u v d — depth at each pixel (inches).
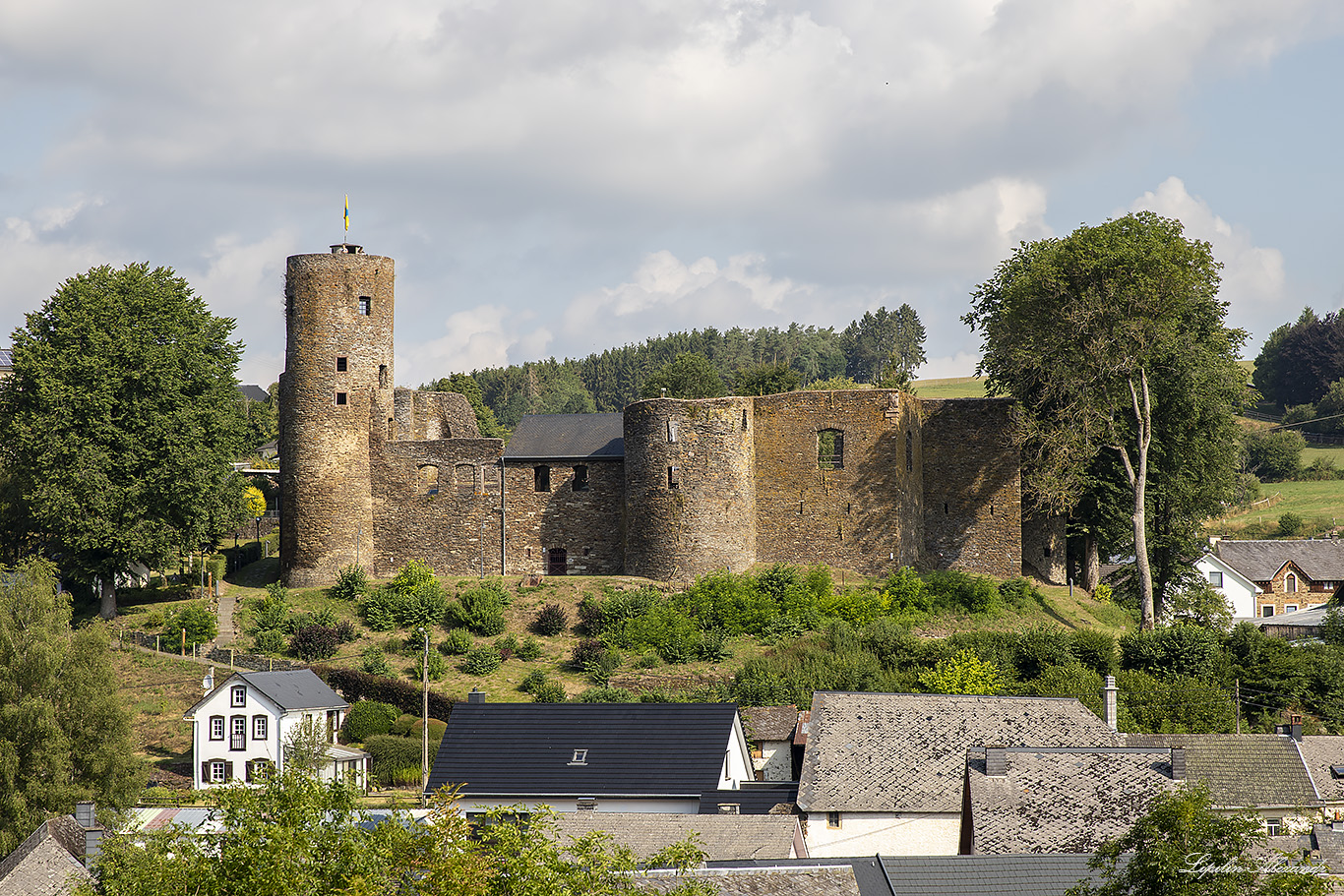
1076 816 1567.4
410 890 959.6
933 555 3058.6
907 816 1769.2
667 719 1961.1
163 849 1027.9
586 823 1577.3
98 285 2891.2
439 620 2783.0
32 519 2849.4
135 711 2485.2
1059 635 2564.0
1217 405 2878.9
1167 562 3014.3
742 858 1469.0
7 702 2028.8
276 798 1016.9
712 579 2810.0
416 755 2269.9
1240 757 1878.7
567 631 2741.1
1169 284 2704.2
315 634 2679.6
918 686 2393.0
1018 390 2984.7
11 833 1893.5
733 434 2903.5
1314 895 938.7
